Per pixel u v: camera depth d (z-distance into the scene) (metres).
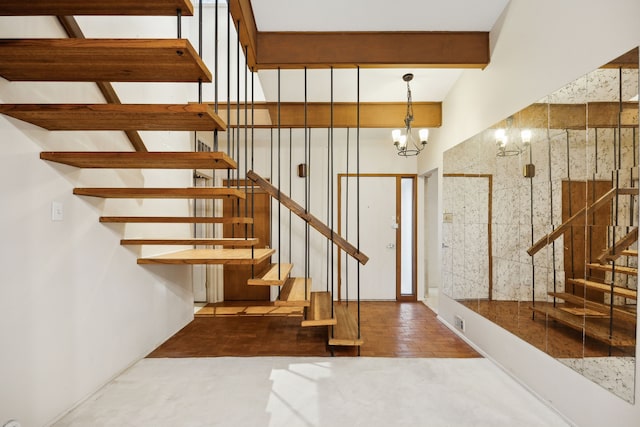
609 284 1.60
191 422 1.90
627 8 1.51
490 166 2.73
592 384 1.70
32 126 1.72
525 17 2.25
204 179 4.61
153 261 2.69
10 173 1.61
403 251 4.98
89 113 1.51
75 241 2.06
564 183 1.91
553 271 2.00
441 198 3.90
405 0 2.38
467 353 2.90
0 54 1.29
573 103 1.84
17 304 1.65
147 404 2.08
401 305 4.60
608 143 1.61
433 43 2.75
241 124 3.88
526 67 2.25
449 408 2.03
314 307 3.16
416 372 2.52
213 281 4.80
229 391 2.24
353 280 4.90
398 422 1.89
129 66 1.41
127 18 2.67
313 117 3.88
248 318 4.03
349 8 2.45
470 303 3.09
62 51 1.27
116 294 2.48
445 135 3.74
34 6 1.27
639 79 1.46
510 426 1.85
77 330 2.07
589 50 1.73
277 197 2.86
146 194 2.08
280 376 2.46
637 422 1.45
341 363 2.68
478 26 2.69
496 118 2.64
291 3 2.39
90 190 2.01
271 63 2.72
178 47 1.24
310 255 4.89
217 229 4.79
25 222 1.69
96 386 2.24
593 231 1.70
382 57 2.74
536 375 2.15
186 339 3.29
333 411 2.00
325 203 4.91
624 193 1.53
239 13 2.20
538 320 2.13
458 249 3.36
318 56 2.72
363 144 4.93
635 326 1.47
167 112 1.46
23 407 1.69
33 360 1.75
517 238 2.37
